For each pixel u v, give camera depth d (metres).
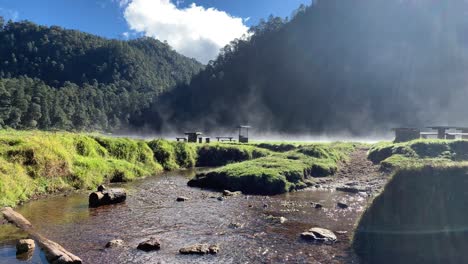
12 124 118.81
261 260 12.39
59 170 25.44
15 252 12.77
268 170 27.44
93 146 32.62
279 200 22.69
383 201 13.80
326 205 21.11
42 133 31.12
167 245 13.93
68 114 156.50
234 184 26.55
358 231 13.95
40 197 22.64
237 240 14.54
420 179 13.28
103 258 12.48
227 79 195.50
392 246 12.69
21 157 23.19
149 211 19.50
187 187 28.25
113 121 195.88
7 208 18.53
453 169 13.09
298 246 13.78
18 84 152.38
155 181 31.45
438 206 12.66
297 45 186.12
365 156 37.00
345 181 28.84
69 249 13.34
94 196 20.81
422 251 12.12
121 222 17.19
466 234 11.82
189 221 17.45
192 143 49.59
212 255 12.85
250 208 20.30
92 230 15.83
